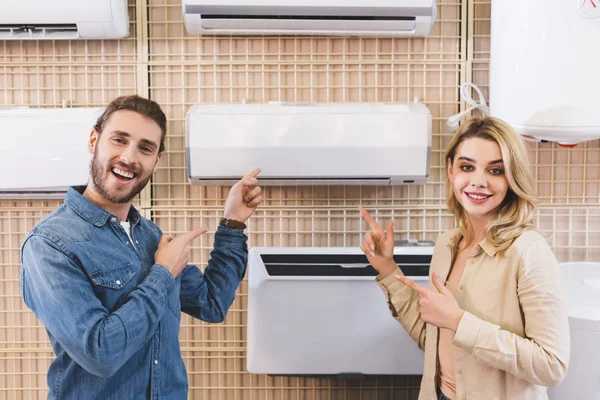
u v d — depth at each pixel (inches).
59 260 43.4
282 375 67.4
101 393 46.2
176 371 49.6
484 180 46.9
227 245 58.7
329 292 65.3
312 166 64.6
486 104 71.1
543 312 44.6
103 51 70.1
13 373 71.6
